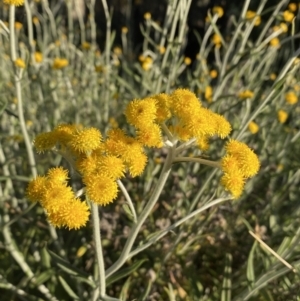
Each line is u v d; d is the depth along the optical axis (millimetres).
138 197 232
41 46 301
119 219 228
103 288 133
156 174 247
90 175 115
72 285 195
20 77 176
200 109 123
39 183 115
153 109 120
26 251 194
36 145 124
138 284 205
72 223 112
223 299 183
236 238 232
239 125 225
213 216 220
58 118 268
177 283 200
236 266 226
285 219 220
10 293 199
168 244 210
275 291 199
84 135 115
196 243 223
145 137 120
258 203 263
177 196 222
